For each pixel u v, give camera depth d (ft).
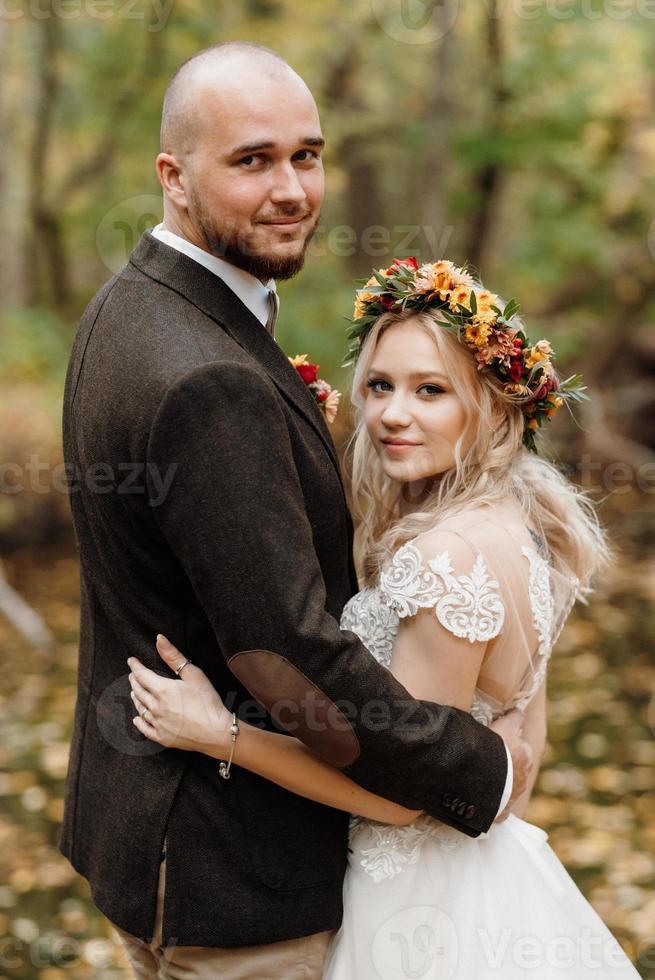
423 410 6.54
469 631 6.04
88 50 34.14
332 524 6.14
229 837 5.98
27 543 28.76
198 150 5.82
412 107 35.65
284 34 32.09
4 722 19.48
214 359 5.51
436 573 6.08
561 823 15.56
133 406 5.53
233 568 5.32
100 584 6.29
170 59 33.22
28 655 23.09
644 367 36.88
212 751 5.84
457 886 6.47
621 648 23.12
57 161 38.29
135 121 34.86
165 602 5.97
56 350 30.42
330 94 35.60
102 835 6.28
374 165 38.73
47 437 27.99
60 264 38.27
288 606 5.33
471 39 34.45
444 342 6.47
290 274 6.10
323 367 27.45
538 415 6.82
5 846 15.03
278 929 6.04
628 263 35.78
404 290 6.67
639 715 19.58
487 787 6.05
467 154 31.76
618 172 34.71
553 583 6.95
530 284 35.32
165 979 6.32
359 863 6.45
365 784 5.74
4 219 34.09
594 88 31.76
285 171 5.83
